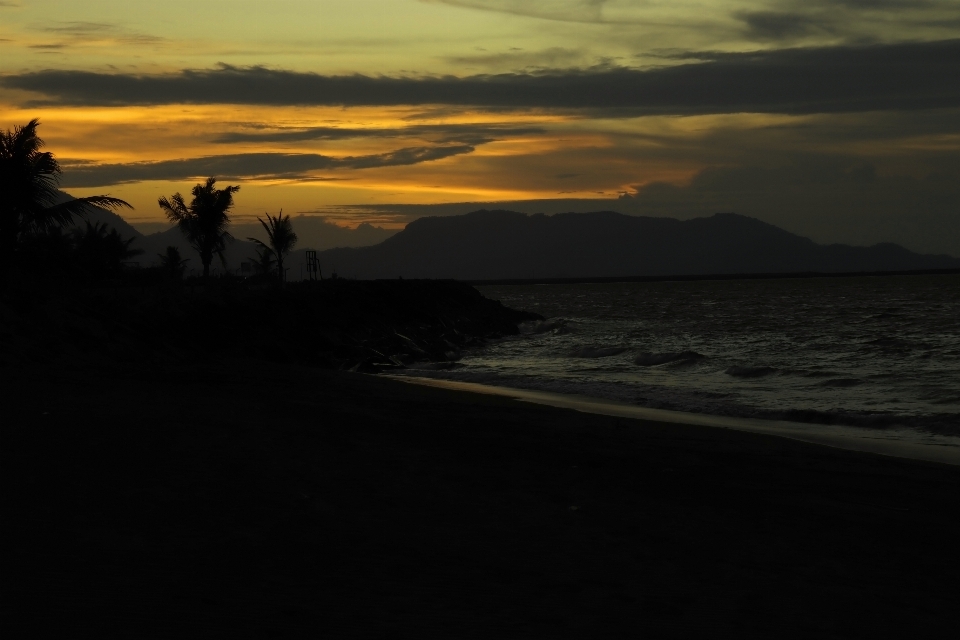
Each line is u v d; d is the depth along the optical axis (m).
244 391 16.59
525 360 35.50
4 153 25.19
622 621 5.32
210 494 7.46
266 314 34.31
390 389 20.77
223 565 5.72
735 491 9.75
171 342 26.61
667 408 20.70
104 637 4.43
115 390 14.28
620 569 6.41
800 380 26.97
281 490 7.86
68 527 6.18
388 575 5.84
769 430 17.23
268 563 5.85
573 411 17.48
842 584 6.52
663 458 11.76
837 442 15.83
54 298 24.25
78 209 27.14
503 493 8.66
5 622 4.51
